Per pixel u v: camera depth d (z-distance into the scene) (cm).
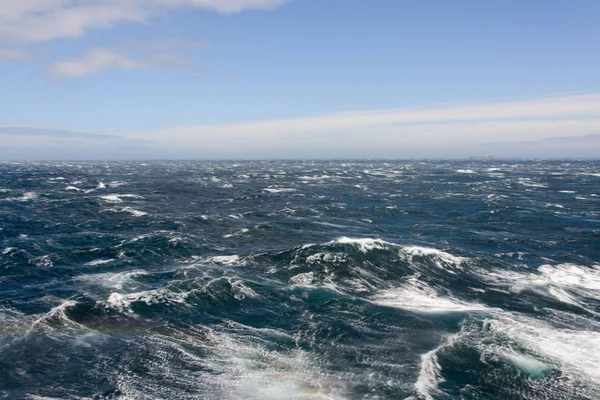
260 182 8838
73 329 1432
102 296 1755
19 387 1091
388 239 3095
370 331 1474
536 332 1465
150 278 2019
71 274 2095
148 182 8356
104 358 1246
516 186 7812
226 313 1611
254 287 1866
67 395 1061
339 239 2875
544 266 2366
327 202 5291
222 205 5066
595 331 1482
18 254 2466
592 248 2792
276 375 1170
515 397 1084
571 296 1878
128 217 3947
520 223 3800
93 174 11506
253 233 3241
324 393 1080
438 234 3309
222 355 1283
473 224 3775
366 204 5212
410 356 1291
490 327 1501
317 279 2052
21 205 4606
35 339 1355
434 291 1936
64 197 5409
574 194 6350
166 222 3644
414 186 7900
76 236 3022
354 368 1215
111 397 1055
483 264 2344
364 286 1986
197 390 1091
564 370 1210
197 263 2325
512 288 1970
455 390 1107
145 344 1339
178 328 1466
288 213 4325
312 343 1374
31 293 1800
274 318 1576
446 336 1434
